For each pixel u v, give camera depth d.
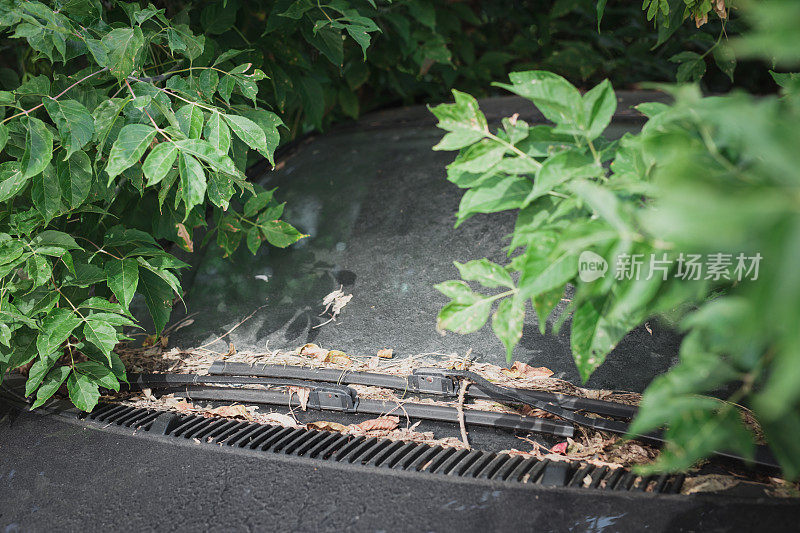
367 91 5.78
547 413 2.50
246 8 3.85
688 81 3.25
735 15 3.59
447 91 6.16
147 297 2.85
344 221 3.82
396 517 1.96
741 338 0.96
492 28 6.60
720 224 0.75
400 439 2.44
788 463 1.22
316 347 3.01
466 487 2.05
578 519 1.87
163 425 2.56
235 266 3.65
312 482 2.15
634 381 2.59
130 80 2.46
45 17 2.26
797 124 0.91
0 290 2.50
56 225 2.73
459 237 3.52
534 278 1.33
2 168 2.35
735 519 1.79
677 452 1.29
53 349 2.39
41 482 2.33
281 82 3.83
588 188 1.12
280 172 4.41
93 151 2.55
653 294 1.27
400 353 2.91
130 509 2.13
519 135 1.57
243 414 2.68
